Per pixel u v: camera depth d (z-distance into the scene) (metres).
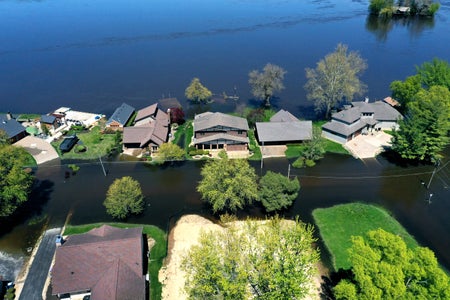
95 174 85.75
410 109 86.50
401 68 155.38
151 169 87.94
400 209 73.12
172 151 87.88
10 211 66.81
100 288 51.16
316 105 120.44
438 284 40.72
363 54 173.38
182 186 81.44
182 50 190.38
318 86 107.19
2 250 63.38
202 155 92.75
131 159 91.88
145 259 61.31
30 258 61.47
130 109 116.12
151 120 105.88
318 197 77.00
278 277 43.38
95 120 112.94
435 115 81.12
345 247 63.38
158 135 95.06
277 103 126.56
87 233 61.00
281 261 45.62
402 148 85.38
